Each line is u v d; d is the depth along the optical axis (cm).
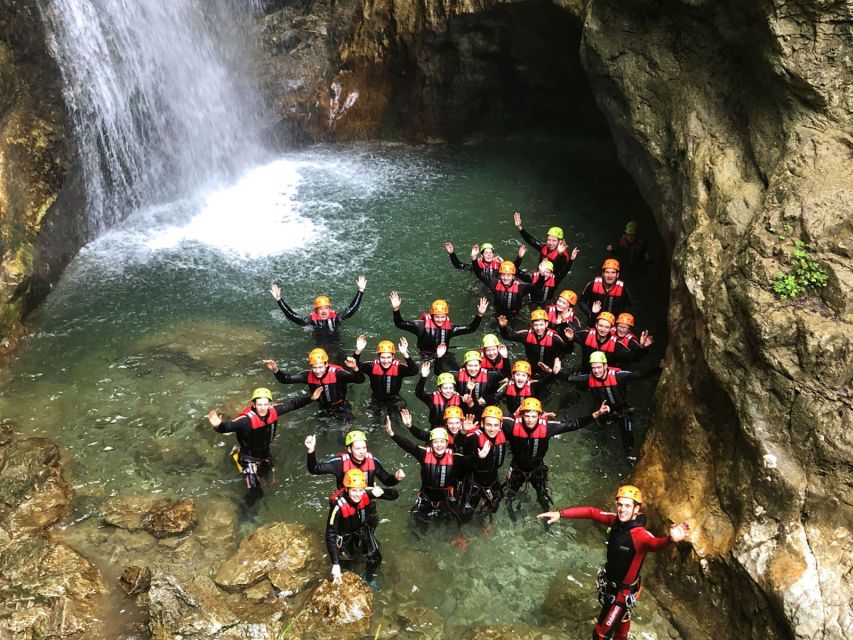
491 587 853
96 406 1102
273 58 1950
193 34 1745
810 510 711
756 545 724
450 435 919
